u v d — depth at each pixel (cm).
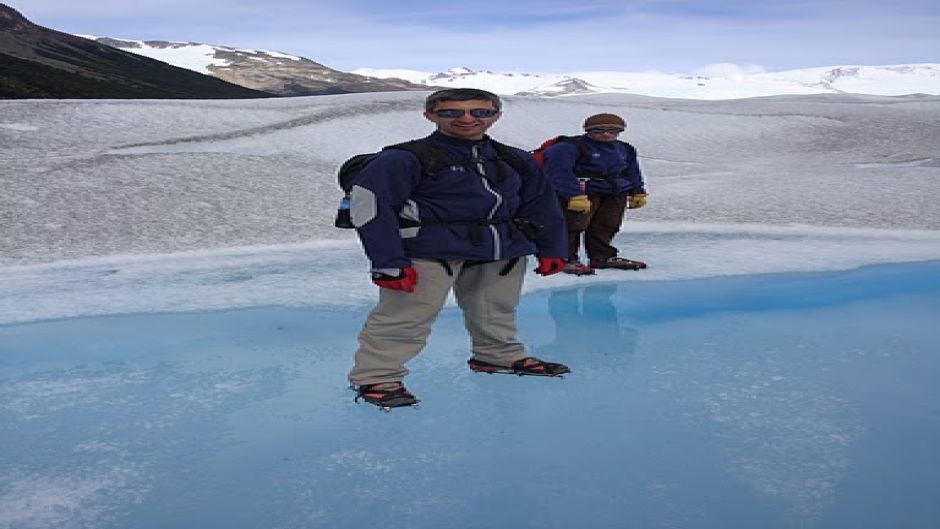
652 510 226
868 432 280
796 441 272
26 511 230
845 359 371
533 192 329
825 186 1050
